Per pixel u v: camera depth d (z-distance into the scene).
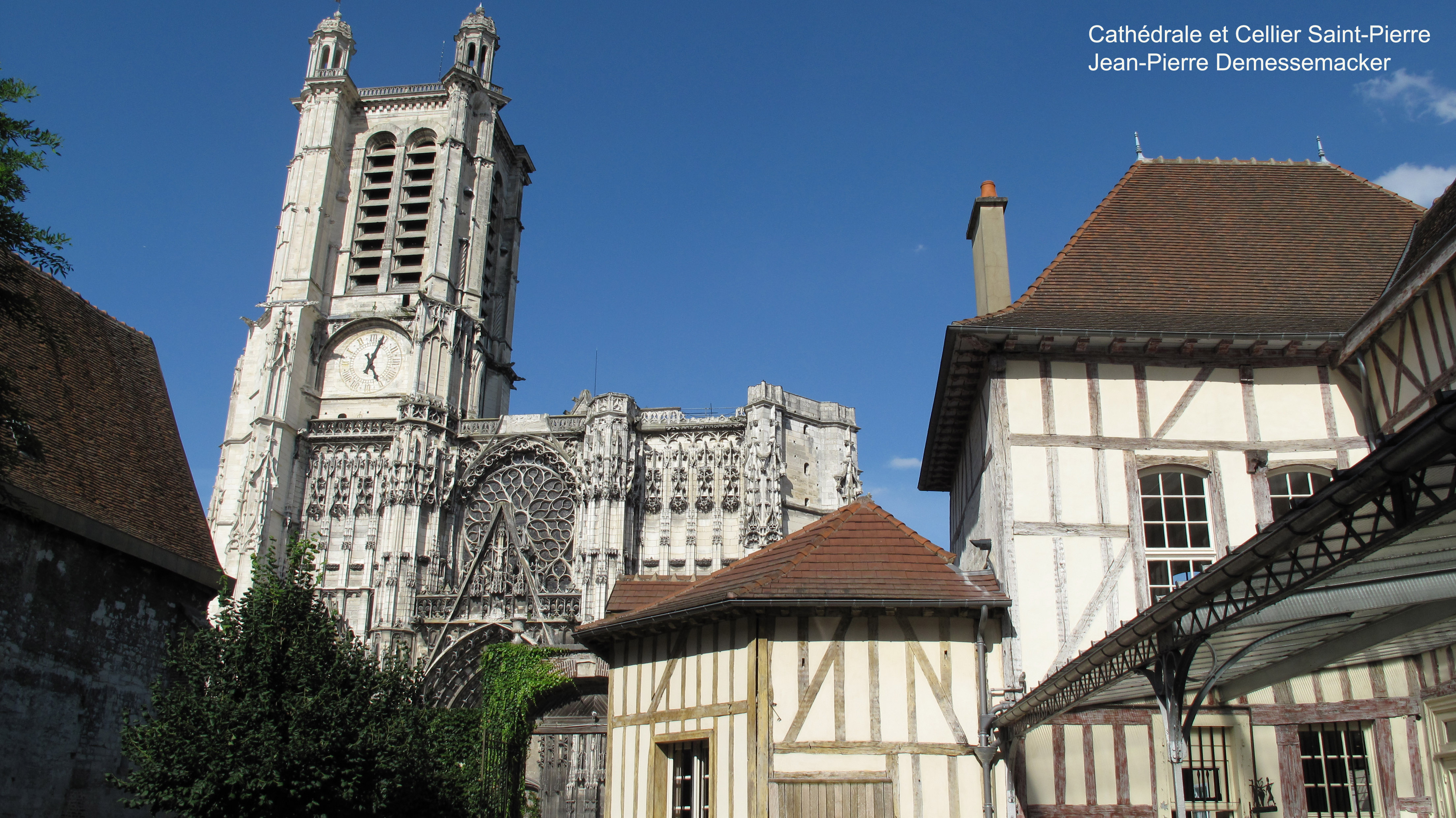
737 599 19.80
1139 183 26.38
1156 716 19.73
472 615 55.72
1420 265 18.67
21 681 22.09
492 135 73.19
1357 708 19.70
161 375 32.03
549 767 48.31
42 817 22.33
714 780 20.11
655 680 22.42
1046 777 19.41
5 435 23.12
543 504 59.62
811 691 19.72
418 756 23.70
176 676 26.53
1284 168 26.84
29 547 22.61
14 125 14.27
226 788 19.61
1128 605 20.06
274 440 58.44
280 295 64.56
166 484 28.84
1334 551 10.39
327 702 21.31
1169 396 21.34
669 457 60.50
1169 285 23.47
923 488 32.47
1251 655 16.91
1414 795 18.94
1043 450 20.97
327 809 20.36
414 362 62.03
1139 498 20.77
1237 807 19.53
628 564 57.31
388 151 71.44
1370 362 20.81
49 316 27.47
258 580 23.27
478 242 69.44
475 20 77.69
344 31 73.94
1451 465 8.42
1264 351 21.30
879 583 20.69
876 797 19.16
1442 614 14.03
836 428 62.97
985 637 20.23
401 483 58.22
